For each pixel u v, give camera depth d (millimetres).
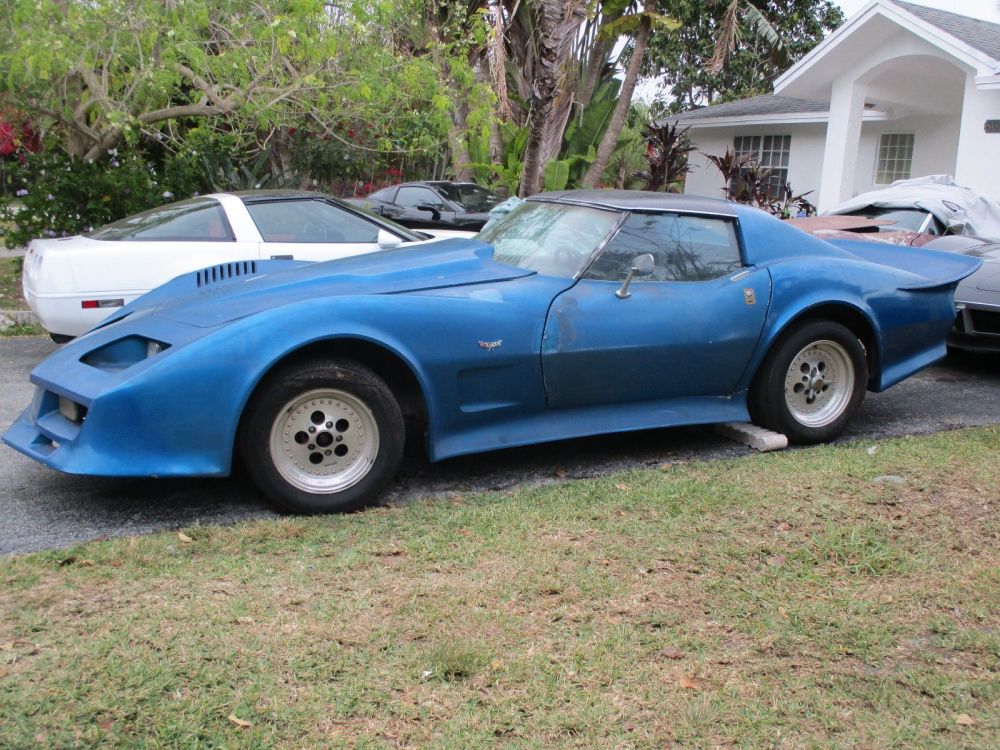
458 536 3773
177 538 3703
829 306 5273
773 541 3756
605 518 3988
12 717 2428
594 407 4773
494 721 2514
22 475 4637
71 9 8688
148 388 3785
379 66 9938
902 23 13570
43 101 10547
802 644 2977
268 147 13164
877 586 3398
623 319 4660
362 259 4953
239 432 4008
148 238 6684
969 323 7168
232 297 4336
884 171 19094
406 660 2793
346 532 3824
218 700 2547
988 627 3119
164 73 9164
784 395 5195
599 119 18531
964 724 2584
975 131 13281
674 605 3203
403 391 4461
